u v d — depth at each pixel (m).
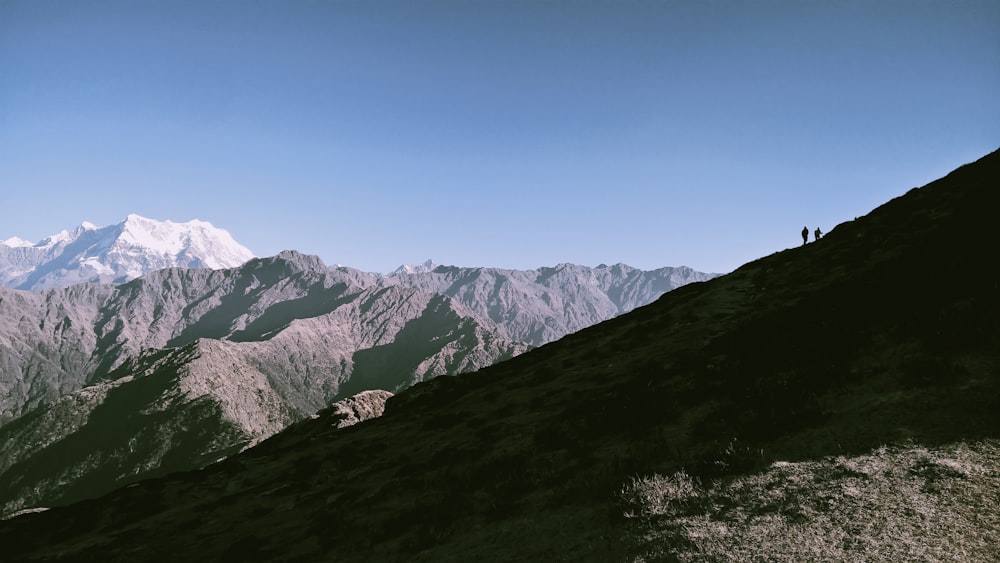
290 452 47.47
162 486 43.62
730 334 25.48
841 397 13.05
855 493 9.05
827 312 21.03
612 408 19.78
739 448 11.97
